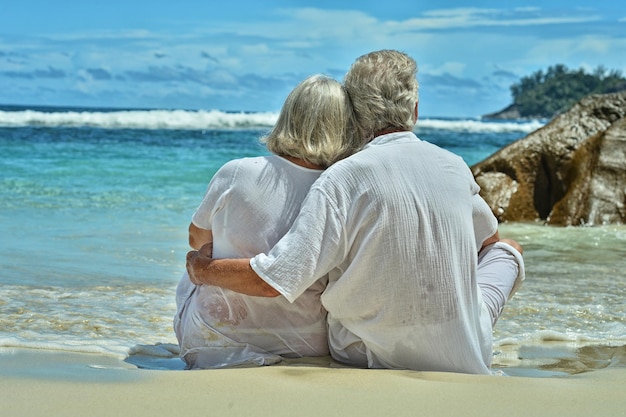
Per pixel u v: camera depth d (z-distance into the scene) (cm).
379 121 285
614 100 1068
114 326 383
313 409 217
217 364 293
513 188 998
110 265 557
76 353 319
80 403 220
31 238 662
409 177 271
